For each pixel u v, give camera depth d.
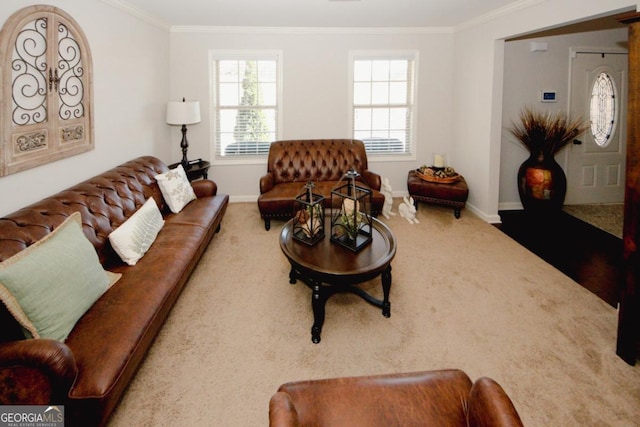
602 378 1.99
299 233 2.78
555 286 2.97
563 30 4.51
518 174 4.70
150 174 3.56
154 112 4.46
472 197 4.89
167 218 3.37
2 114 2.11
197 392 1.91
